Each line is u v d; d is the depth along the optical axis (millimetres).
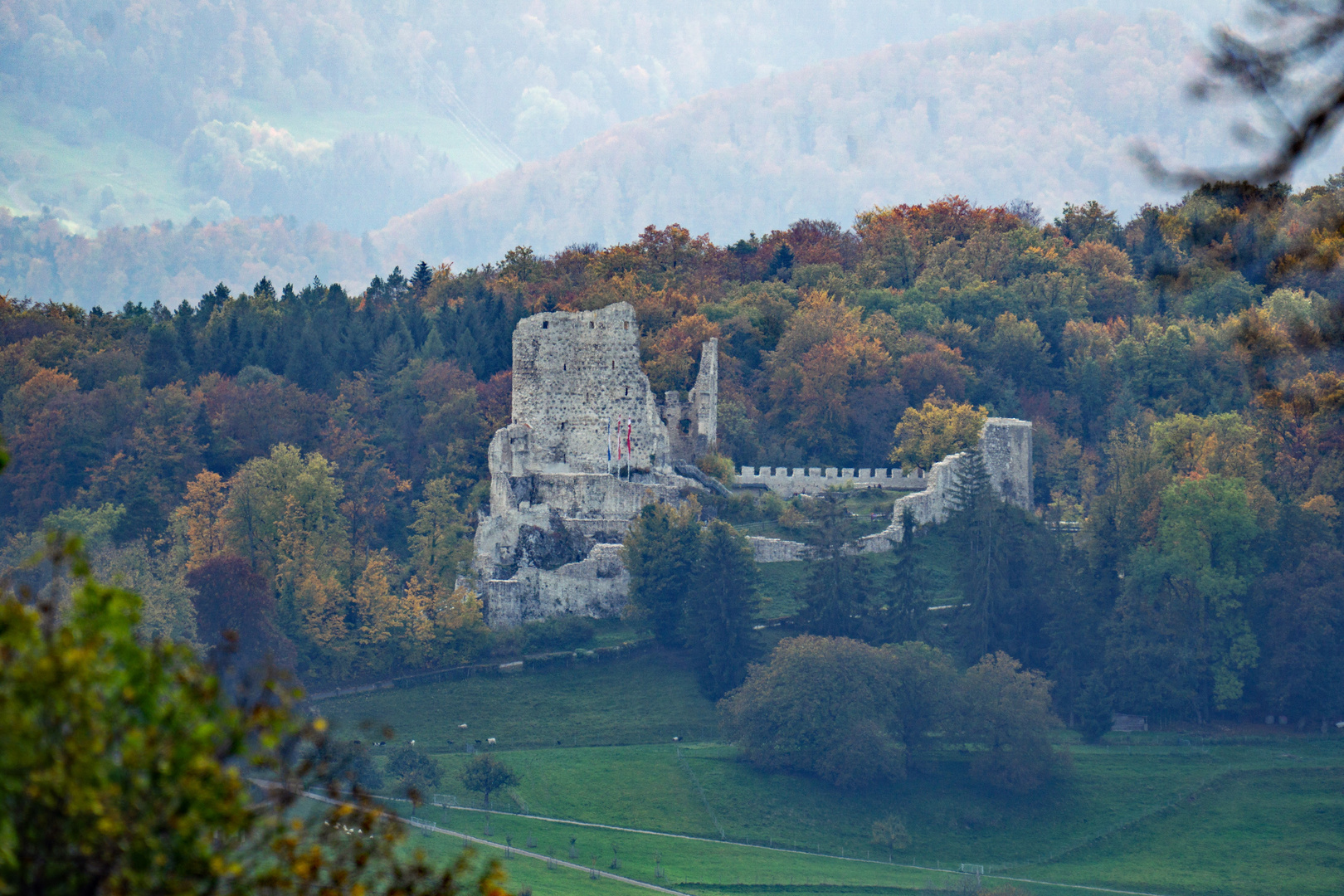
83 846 72688
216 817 74250
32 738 72125
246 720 75875
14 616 73125
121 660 75312
